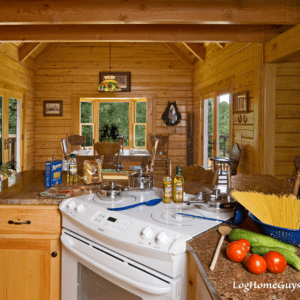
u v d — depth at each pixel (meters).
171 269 1.06
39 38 3.75
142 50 6.57
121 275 1.18
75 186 1.83
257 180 1.91
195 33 3.67
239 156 3.90
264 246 0.93
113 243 1.23
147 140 6.68
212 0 2.89
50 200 1.59
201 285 0.95
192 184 2.01
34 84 6.50
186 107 6.64
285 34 3.12
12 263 1.65
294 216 1.01
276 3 2.90
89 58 6.54
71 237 1.49
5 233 1.64
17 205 1.62
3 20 2.88
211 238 1.09
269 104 3.57
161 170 6.68
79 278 1.48
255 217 1.12
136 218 1.27
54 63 6.53
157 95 6.62
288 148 3.60
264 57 3.58
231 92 4.50
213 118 5.31
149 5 2.89
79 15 2.89
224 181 3.65
